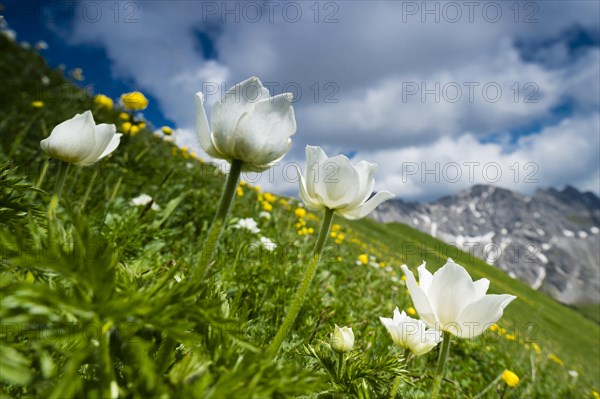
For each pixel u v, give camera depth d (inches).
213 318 32.7
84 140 53.9
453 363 159.6
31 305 27.0
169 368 37.1
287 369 33.6
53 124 237.3
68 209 31.7
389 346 98.4
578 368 400.8
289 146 43.4
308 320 96.1
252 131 40.1
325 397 55.6
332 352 62.5
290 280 118.1
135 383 29.1
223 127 40.8
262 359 34.3
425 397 90.7
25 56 480.7
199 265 37.7
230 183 40.9
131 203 136.4
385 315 154.3
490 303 48.9
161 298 31.7
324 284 146.3
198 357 34.3
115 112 269.4
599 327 2097.7
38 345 27.9
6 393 31.8
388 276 249.8
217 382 31.5
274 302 100.0
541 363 259.3
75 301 28.1
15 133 201.3
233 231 174.4
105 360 27.8
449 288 51.4
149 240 98.6
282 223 244.5
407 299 215.6
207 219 165.5
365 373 59.2
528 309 1099.9
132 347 32.3
